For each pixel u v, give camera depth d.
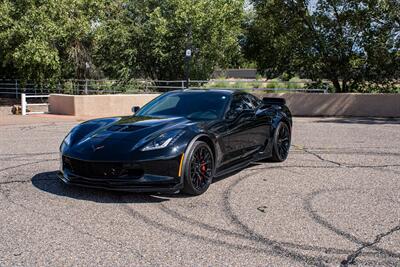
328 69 20.16
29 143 9.00
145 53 27.88
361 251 3.46
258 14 21.58
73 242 3.62
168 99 6.27
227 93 6.19
